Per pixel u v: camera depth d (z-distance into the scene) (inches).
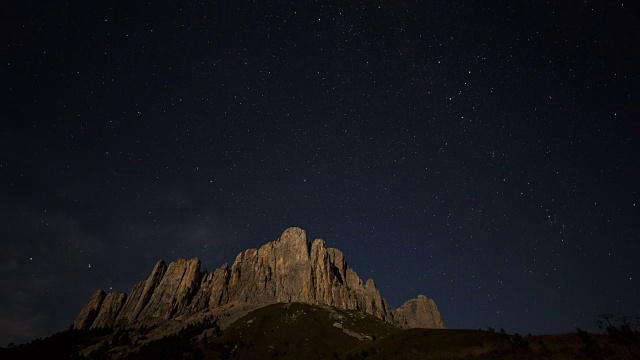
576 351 1787.6
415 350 2910.9
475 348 2356.1
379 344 3767.2
